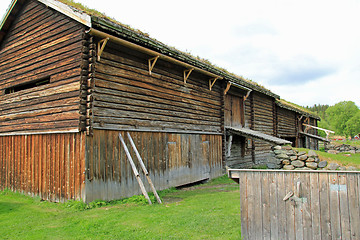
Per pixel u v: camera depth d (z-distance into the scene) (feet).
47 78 30.27
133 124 29.27
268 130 63.72
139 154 29.81
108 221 19.94
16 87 34.96
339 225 13.47
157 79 33.04
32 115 30.32
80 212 22.86
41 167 28.84
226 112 49.19
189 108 38.32
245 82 50.39
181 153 36.17
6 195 31.17
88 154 24.68
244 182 15.49
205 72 38.91
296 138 83.56
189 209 22.94
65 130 26.05
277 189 14.78
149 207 23.85
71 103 25.85
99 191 25.35
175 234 17.11
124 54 29.09
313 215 13.97
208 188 35.60
